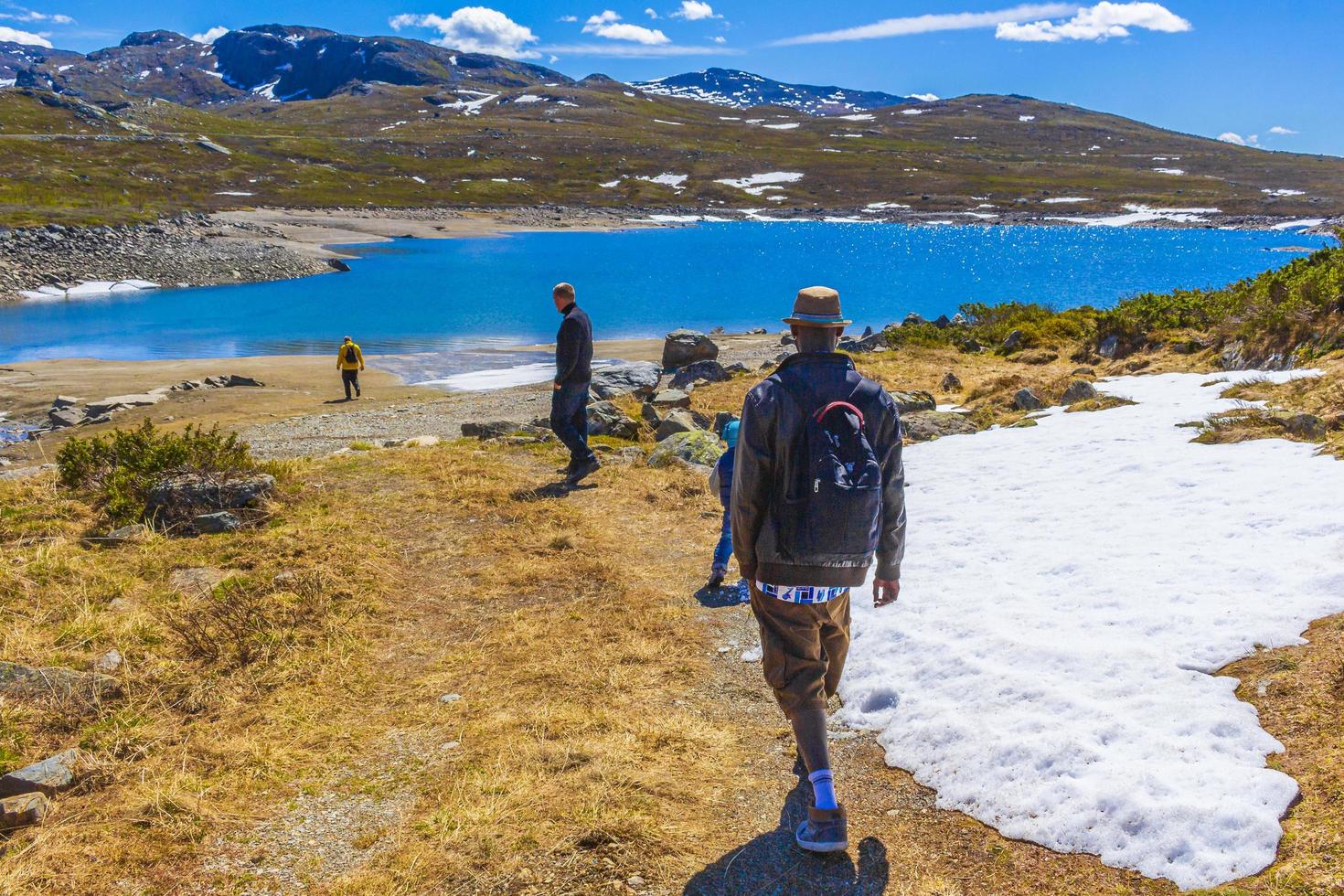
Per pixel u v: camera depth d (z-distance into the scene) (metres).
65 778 3.56
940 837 3.06
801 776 3.57
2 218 56.41
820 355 2.92
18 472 10.85
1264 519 5.00
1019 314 22.64
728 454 5.79
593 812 3.26
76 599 5.52
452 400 21.31
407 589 5.98
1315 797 2.70
